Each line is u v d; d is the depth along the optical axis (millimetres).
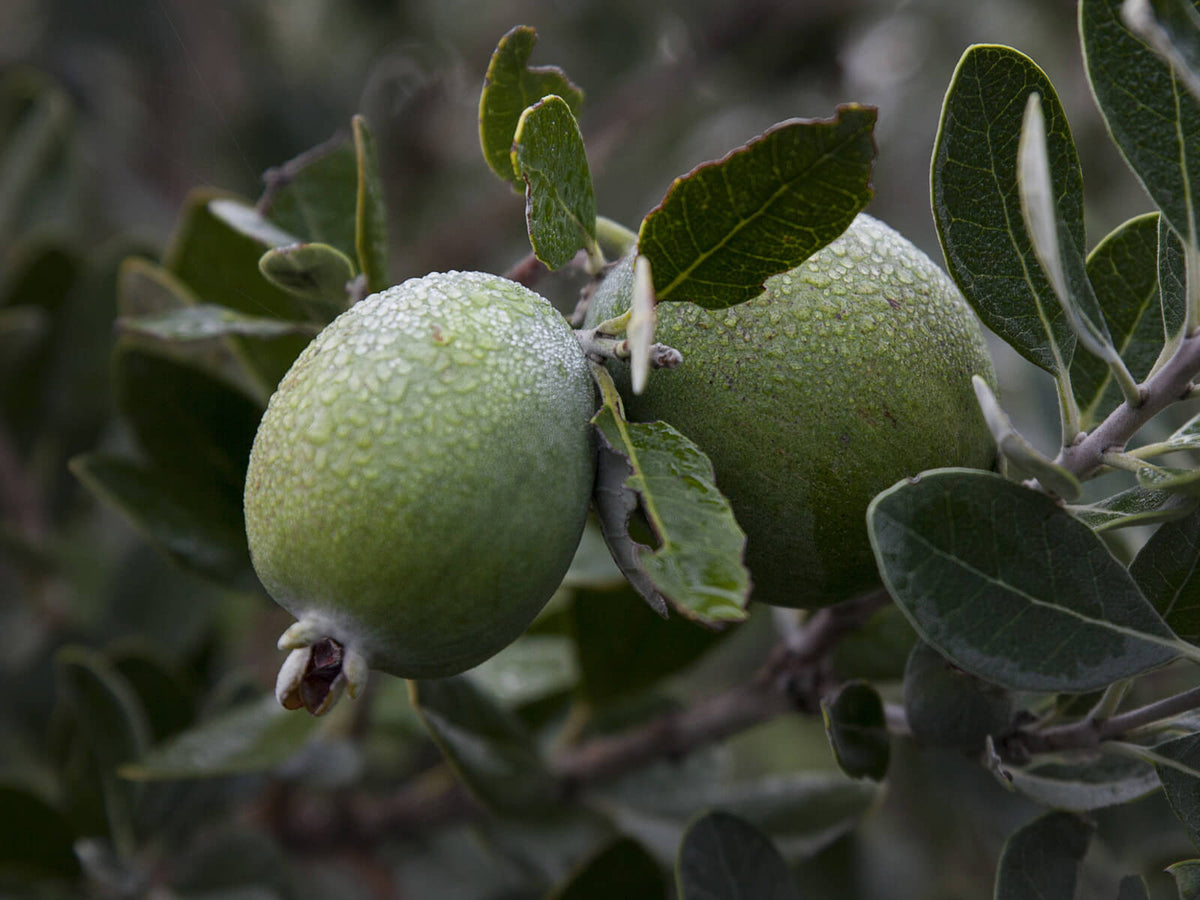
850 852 605
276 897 534
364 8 1088
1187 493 401
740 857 457
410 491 384
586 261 435
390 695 604
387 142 1041
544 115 402
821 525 414
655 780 533
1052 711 440
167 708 544
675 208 402
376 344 392
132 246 628
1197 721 428
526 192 404
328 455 386
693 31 1043
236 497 521
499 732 507
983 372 425
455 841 715
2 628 688
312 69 1105
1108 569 398
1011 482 395
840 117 391
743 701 497
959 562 396
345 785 546
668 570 384
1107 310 446
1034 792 445
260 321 475
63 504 639
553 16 1117
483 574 389
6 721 627
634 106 1016
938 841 667
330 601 390
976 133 412
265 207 490
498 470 388
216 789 535
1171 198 400
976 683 433
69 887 537
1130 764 445
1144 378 445
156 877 533
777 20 1007
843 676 499
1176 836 539
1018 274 416
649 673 519
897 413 411
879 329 412
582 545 522
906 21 1029
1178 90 399
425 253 956
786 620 491
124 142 969
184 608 605
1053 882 437
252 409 515
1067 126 412
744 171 398
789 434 410
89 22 967
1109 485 514
